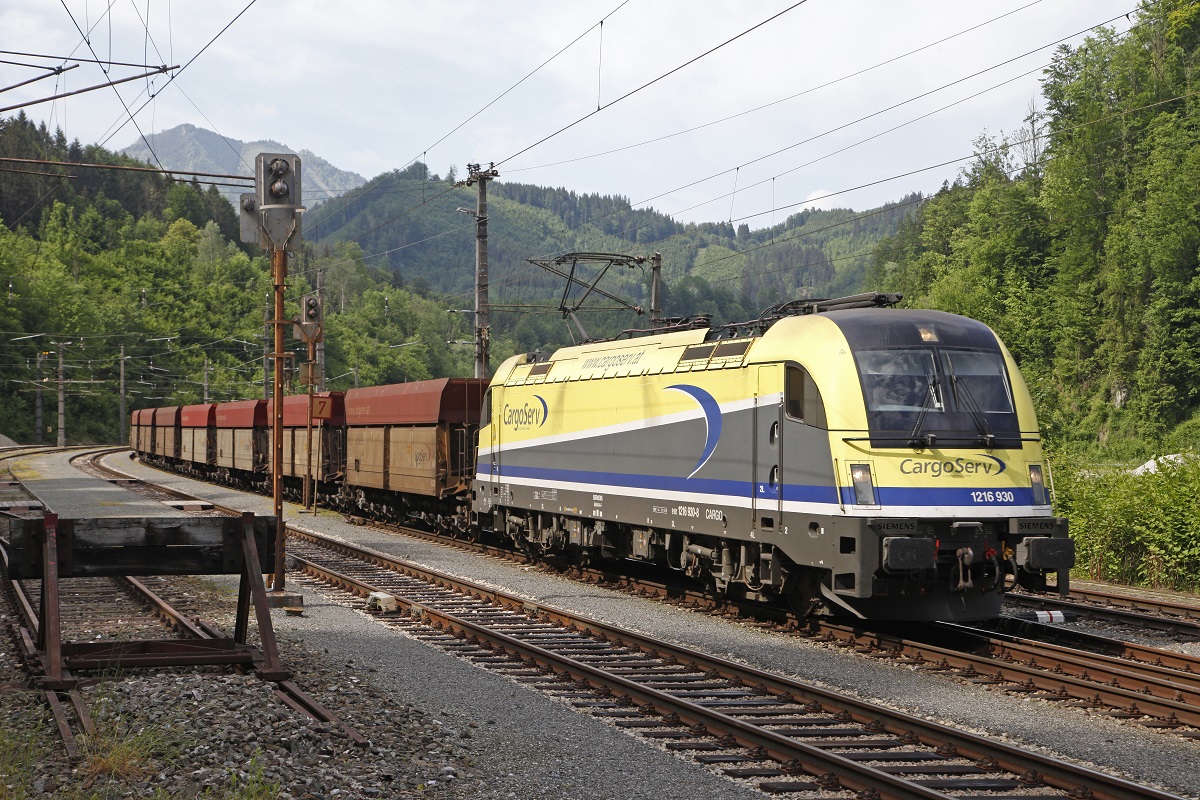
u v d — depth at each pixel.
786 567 13.74
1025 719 9.41
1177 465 18.73
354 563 20.33
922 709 9.73
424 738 8.44
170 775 7.11
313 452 33.44
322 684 9.98
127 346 107.38
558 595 16.48
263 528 10.87
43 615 10.33
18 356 97.00
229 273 132.38
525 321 159.88
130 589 15.88
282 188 14.80
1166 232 61.16
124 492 36.91
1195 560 17.45
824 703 9.57
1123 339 64.31
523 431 20.41
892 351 12.73
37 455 65.75
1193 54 66.44
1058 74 73.06
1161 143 63.56
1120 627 14.30
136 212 189.00
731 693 10.18
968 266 75.56
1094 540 19.05
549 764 7.95
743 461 14.09
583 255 29.53
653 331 17.39
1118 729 9.14
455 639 12.93
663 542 16.52
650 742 8.68
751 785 7.61
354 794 7.02
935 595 12.65
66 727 7.91
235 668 10.29
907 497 12.23
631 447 16.78
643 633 13.48
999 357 13.17
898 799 7.14
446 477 24.81
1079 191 68.25
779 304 14.78
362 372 111.50
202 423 47.25
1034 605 15.70
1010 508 12.55
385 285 160.00
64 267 116.88
